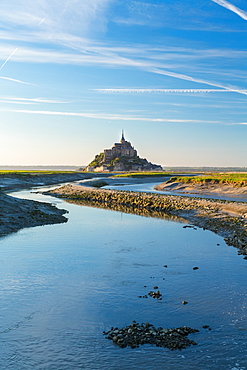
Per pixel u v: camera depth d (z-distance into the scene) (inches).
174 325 439.2
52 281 603.2
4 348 384.8
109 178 4980.3
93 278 621.9
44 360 361.7
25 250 820.6
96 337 409.1
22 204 1473.9
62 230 1096.8
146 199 2001.7
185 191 2556.6
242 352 373.4
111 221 1323.8
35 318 459.2
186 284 591.2
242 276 629.3
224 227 1106.7
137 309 488.1
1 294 539.8
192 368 346.0
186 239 971.3
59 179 4960.6
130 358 364.5
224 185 2513.5
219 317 460.4
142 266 701.3
